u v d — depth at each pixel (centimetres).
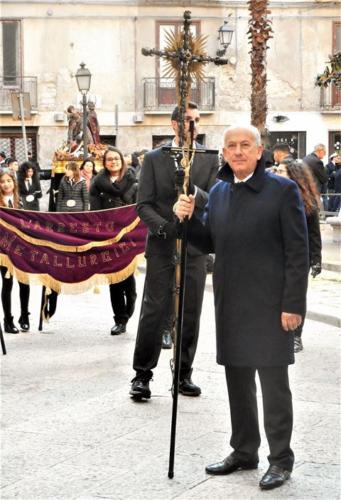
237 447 572
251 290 543
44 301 1081
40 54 3694
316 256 917
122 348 984
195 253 739
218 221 551
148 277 746
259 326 543
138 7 3694
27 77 3684
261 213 539
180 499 527
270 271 542
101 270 1044
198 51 658
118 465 588
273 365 542
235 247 544
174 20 3706
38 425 684
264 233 540
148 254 745
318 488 545
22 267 1033
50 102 3703
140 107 3734
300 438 648
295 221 537
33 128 3709
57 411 724
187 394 766
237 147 538
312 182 913
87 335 1062
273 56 3753
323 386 804
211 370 862
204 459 598
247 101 3753
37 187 1753
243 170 542
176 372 566
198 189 693
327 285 1430
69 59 3697
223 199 554
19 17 3675
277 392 549
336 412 718
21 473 573
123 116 3728
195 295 749
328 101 3775
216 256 553
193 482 555
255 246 541
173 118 728
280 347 543
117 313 1068
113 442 637
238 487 546
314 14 3750
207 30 3706
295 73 3759
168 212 745
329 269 1627
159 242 739
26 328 1091
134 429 669
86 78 2481
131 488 545
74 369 880
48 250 1038
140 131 3750
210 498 529
